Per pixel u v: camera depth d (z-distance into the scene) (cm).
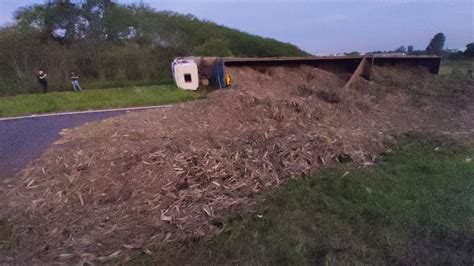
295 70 850
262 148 393
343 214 270
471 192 298
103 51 1602
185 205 283
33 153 472
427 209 271
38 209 286
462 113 611
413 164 366
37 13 1739
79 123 710
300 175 342
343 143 413
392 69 965
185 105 643
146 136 480
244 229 251
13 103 991
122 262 216
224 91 659
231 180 324
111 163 351
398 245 230
